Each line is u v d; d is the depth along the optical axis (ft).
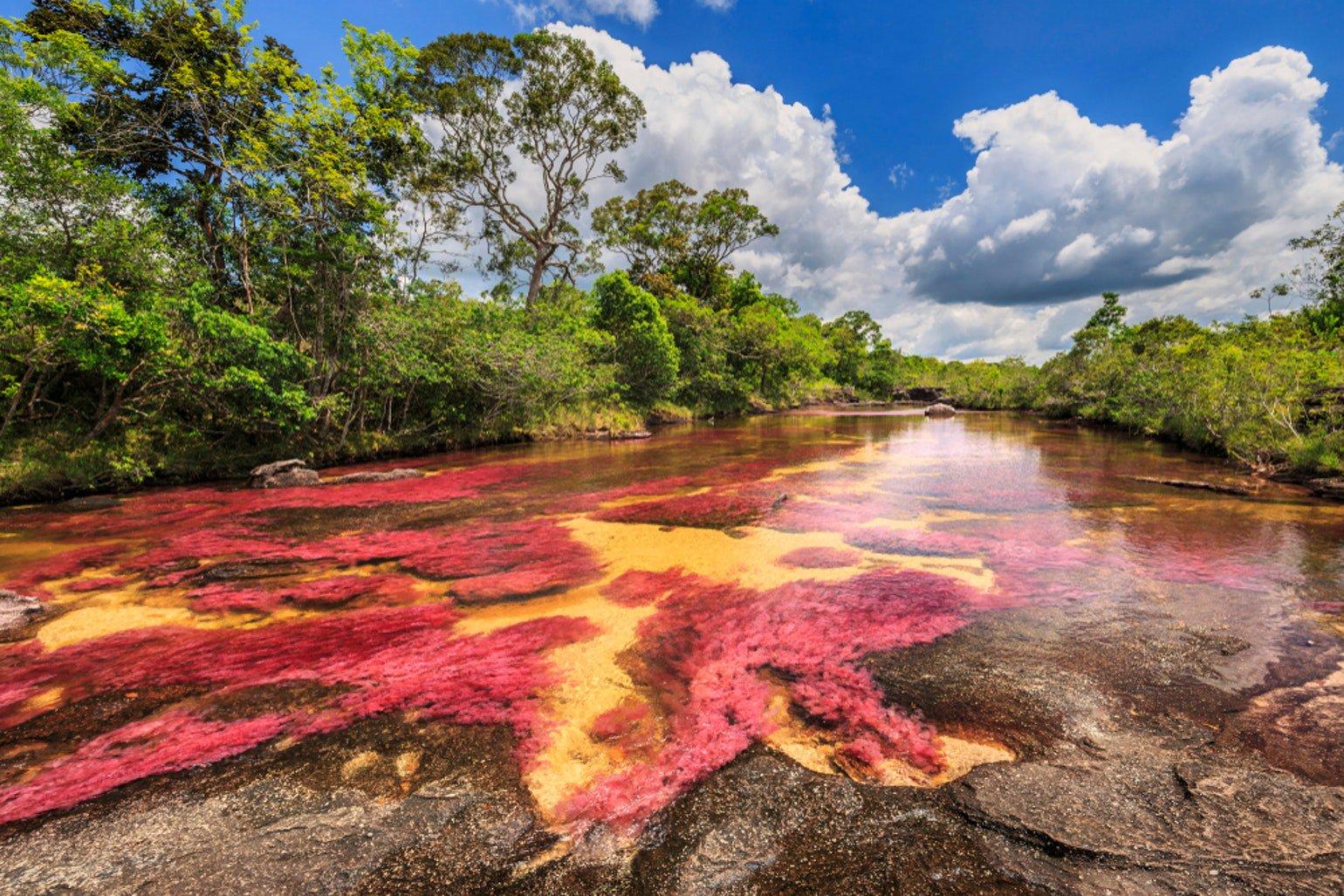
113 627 15.61
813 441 64.03
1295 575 18.22
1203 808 7.77
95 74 40.65
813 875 6.86
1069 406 98.17
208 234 49.34
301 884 6.84
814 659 13.19
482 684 12.22
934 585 18.03
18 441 34.01
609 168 103.71
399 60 54.95
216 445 43.16
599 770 9.22
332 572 20.10
